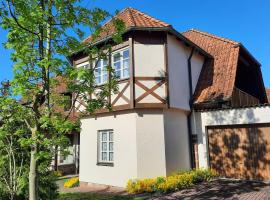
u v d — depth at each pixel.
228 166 11.35
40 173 7.38
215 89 12.41
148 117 10.96
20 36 5.38
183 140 11.98
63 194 10.08
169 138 11.23
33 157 5.38
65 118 5.74
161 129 10.96
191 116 12.48
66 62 5.47
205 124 12.02
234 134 11.30
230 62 13.18
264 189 9.18
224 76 12.76
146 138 10.83
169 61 11.44
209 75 13.34
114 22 6.52
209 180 11.02
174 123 11.64
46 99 5.81
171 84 11.37
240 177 11.02
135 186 9.80
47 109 5.68
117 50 11.66
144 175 10.61
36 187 5.38
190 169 11.88
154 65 11.16
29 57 5.49
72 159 16.98
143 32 11.23
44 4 5.60
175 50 11.95
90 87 6.07
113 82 6.61
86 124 12.81
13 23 5.23
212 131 11.93
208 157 11.83
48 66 5.44
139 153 10.70
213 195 8.69
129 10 13.13
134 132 10.86
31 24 5.32
